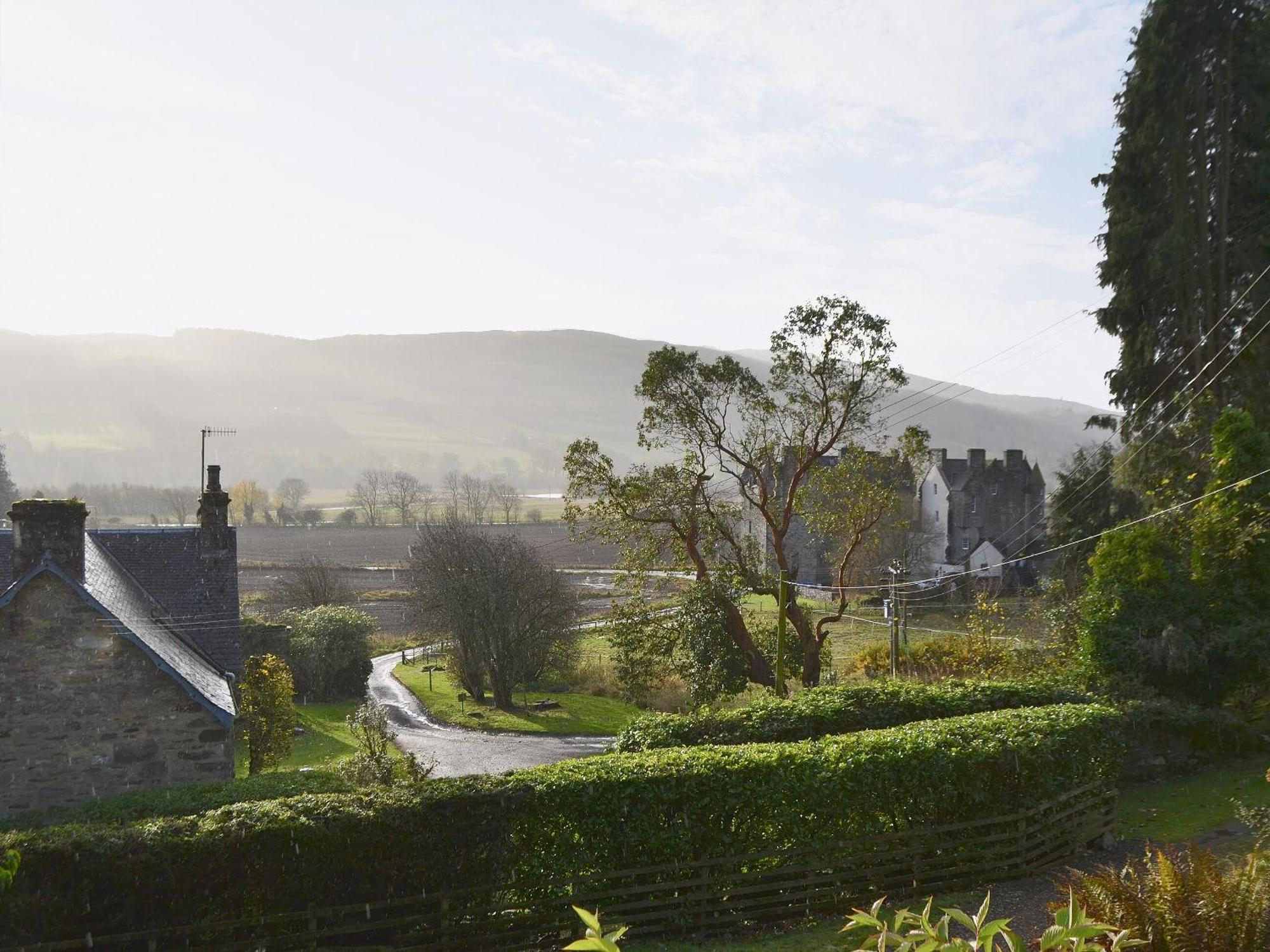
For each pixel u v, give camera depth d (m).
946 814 15.35
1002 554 77.00
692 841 14.18
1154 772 20.73
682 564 39.00
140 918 12.84
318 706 48.97
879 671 42.06
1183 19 35.78
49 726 19.95
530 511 174.75
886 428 38.38
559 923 13.66
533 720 44.25
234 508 169.00
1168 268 35.44
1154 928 7.44
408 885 13.55
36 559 20.70
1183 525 27.08
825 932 13.39
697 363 36.56
